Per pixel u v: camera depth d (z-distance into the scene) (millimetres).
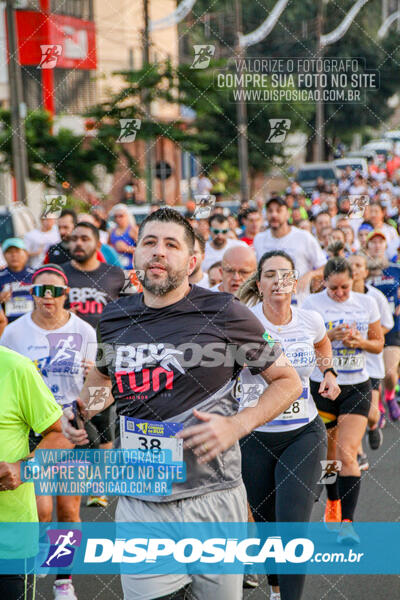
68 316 6199
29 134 17906
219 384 3875
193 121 21531
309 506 4945
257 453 5258
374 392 8312
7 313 9148
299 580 4762
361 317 7066
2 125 17344
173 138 20016
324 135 28781
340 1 27266
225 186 21766
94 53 22656
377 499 7129
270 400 3902
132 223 11664
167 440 3822
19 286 9164
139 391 3863
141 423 3869
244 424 3725
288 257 5477
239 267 6535
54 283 6039
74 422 4277
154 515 3830
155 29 23906
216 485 3861
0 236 12594
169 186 24922
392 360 9820
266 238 9906
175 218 3871
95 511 7086
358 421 6441
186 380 3818
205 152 21688
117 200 19625
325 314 7121
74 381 6176
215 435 3586
